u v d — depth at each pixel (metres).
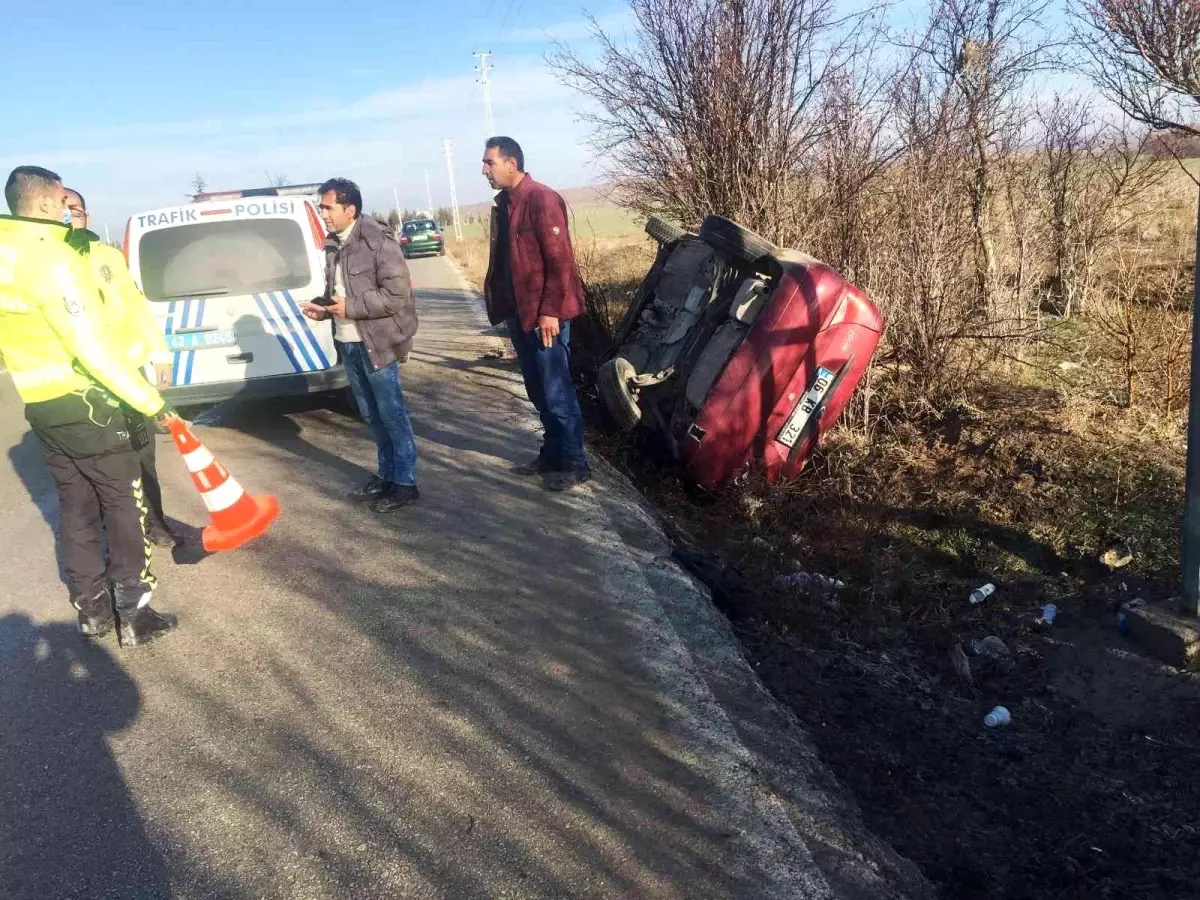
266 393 7.16
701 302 6.85
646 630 4.01
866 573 5.06
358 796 3.01
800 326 5.80
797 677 3.87
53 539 5.45
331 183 5.03
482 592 4.40
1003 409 6.80
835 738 3.46
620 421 6.54
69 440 3.76
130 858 2.79
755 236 6.29
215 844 2.83
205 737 3.37
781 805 2.93
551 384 5.54
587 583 4.46
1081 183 9.52
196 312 7.07
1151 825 3.10
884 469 6.28
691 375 6.16
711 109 8.38
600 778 3.05
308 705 3.53
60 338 3.56
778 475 6.14
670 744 3.22
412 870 2.68
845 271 7.57
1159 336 7.16
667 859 2.70
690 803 2.93
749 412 5.88
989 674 4.13
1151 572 4.65
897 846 2.93
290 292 7.15
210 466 4.28
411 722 3.39
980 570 5.02
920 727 3.63
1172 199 9.42
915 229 7.23
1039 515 5.35
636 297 7.70
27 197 3.63
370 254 5.06
